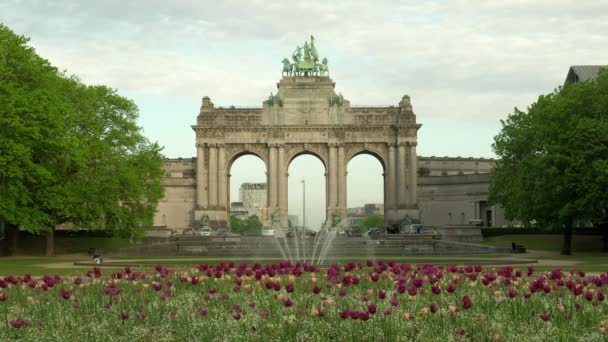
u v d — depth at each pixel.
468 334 24.91
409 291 27.09
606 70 105.69
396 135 163.38
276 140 162.62
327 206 162.12
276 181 161.88
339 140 163.00
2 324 27.31
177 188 171.38
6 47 93.56
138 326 26.34
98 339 25.33
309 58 167.12
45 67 100.06
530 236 126.44
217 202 162.88
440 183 180.75
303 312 27.53
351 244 112.44
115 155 111.00
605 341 23.73
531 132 110.94
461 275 39.44
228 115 163.88
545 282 32.94
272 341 24.55
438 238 115.69
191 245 110.88
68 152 96.50
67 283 39.28
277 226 158.88
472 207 174.38
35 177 95.00
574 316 27.67
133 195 110.75
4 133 89.62
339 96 164.25
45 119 92.25
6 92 91.25
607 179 91.88
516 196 107.44
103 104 115.38
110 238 123.25
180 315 27.94
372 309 22.77
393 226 153.50
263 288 34.91
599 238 116.50
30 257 101.12
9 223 104.44
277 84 164.62
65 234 121.50
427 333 24.77
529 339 24.16
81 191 103.31
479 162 199.38
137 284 37.16
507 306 29.19
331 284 34.50
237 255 105.62
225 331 25.58
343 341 24.25
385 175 164.12
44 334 25.70
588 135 95.44
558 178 97.81
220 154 163.38
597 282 31.17
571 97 102.38
